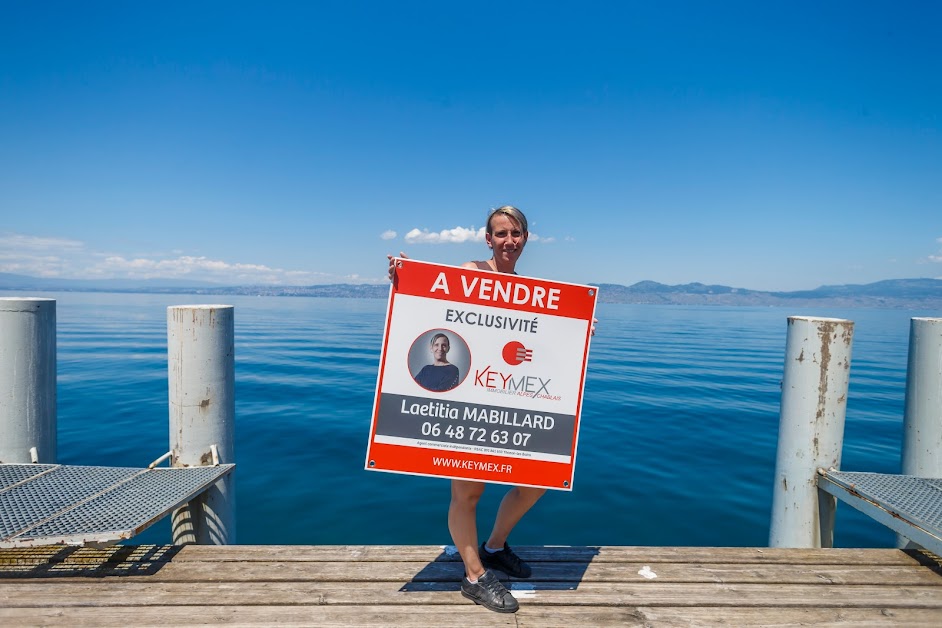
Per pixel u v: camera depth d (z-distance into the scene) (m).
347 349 21.22
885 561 3.03
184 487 3.06
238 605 2.50
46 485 3.09
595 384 13.34
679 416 9.68
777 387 13.27
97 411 9.16
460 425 2.59
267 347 21.61
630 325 46.88
